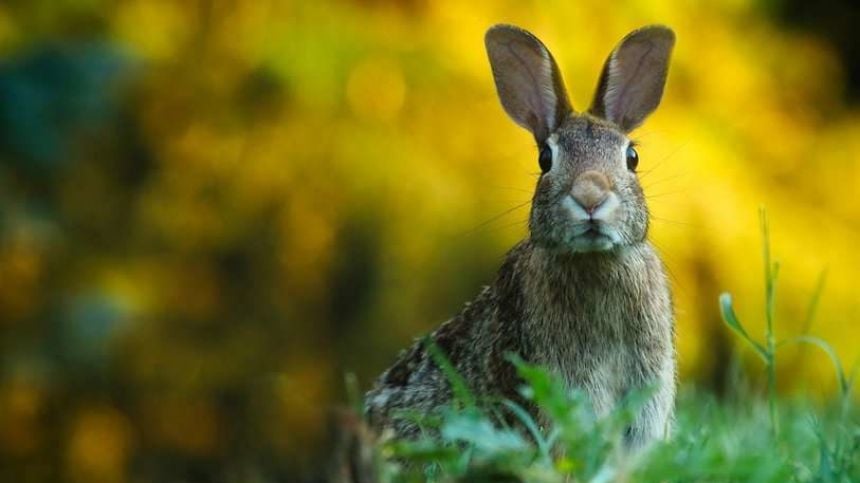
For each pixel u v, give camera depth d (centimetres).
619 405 685
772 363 678
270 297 1505
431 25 1455
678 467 514
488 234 1416
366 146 1425
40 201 1267
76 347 1299
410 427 721
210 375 1488
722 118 1495
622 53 773
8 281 1376
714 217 1413
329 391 1482
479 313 724
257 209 1471
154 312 1474
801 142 1539
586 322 689
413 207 1413
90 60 1209
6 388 1358
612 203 674
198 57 1471
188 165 1485
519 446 529
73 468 1439
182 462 1472
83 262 1424
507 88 781
